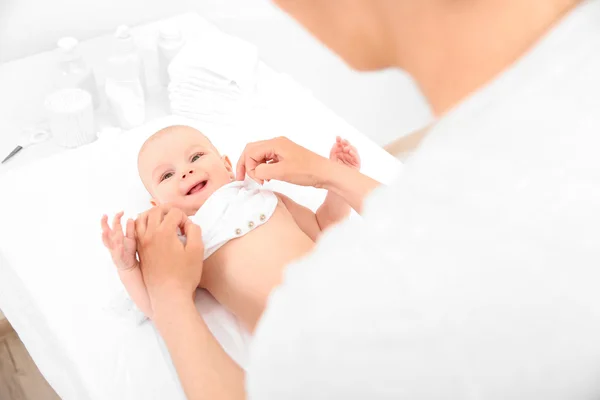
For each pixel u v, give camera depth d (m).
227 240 1.35
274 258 1.34
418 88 0.47
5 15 1.90
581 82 0.41
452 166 0.44
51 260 1.45
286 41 2.22
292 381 0.49
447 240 0.43
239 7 2.24
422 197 0.45
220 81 1.84
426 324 0.42
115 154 1.73
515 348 0.41
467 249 0.42
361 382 0.46
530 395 0.42
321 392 0.48
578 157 0.40
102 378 1.22
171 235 1.20
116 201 1.60
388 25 0.43
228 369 0.98
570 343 0.40
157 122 1.84
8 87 1.91
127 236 1.20
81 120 1.77
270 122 1.87
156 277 1.15
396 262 0.44
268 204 1.42
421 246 0.44
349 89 2.22
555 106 0.41
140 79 1.96
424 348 0.43
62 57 1.83
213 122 1.86
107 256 1.46
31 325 1.43
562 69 0.42
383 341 0.44
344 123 1.90
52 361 1.37
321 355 0.46
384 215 0.47
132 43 1.84
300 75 2.29
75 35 2.09
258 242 1.36
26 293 1.39
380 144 2.29
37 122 1.87
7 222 1.52
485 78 0.43
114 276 1.42
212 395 0.94
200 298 1.38
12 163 1.77
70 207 1.58
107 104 1.98
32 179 1.64
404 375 0.44
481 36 0.40
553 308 0.40
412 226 0.44
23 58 2.00
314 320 0.46
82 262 1.45
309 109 1.94
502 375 0.42
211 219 1.38
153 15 2.22
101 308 1.35
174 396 1.20
